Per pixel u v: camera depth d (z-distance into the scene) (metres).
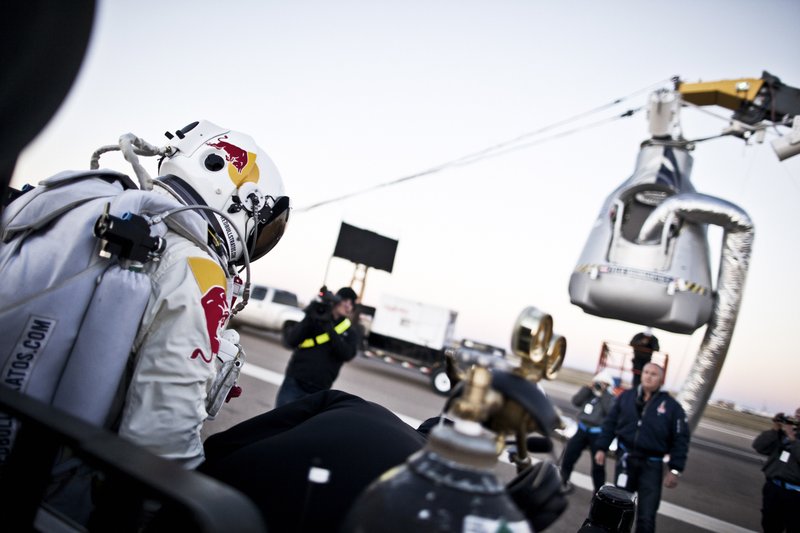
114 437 0.58
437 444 0.59
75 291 1.09
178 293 1.17
